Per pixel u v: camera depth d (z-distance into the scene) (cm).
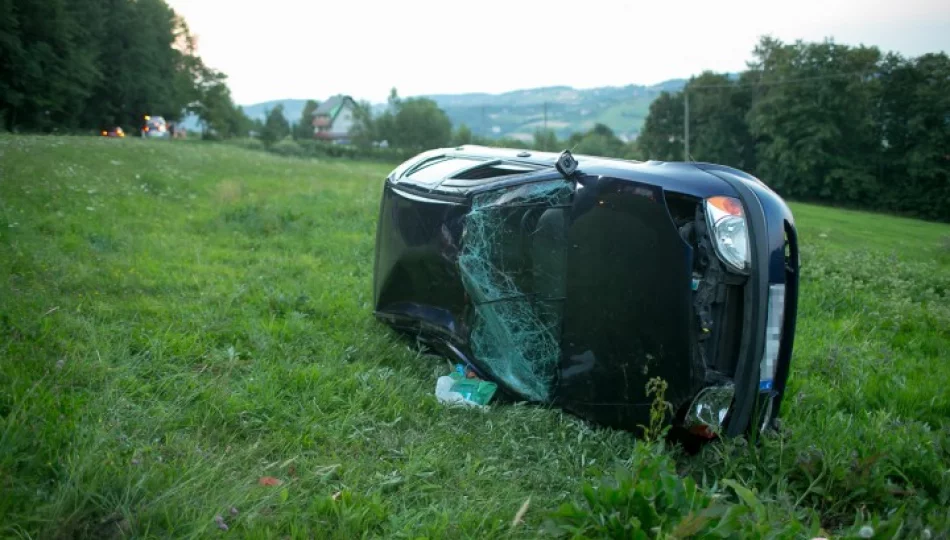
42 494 312
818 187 6331
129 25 7062
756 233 423
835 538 332
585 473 412
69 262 735
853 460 411
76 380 441
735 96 7169
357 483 374
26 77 5306
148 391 453
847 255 1262
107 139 2964
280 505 341
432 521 348
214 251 930
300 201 1456
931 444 444
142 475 334
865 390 615
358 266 920
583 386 466
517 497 381
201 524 310
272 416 442
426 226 576
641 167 468
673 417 420
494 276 517
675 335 423
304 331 611
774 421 461
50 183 1234
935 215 5931
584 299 464
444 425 458
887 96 6247
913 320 898
